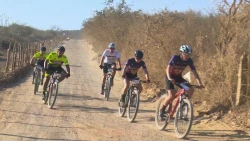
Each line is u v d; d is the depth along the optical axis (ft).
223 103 29.27
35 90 38.86
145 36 48.29
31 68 65.82
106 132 24.67
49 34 243.40
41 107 32.04
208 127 26.23
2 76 45.73
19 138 22.15
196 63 37.68
